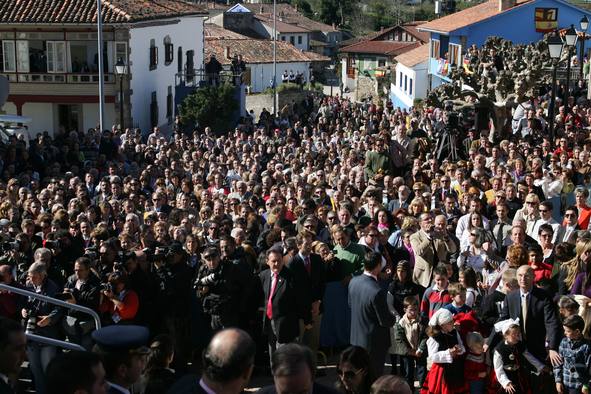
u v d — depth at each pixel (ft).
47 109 138.21
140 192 57.26
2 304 32.19
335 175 60.59
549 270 35.47
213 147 90.79
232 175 67.05
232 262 34.24
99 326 27.58
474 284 33.19
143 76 143.33
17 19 132.36
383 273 35.81
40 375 31.65
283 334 33.01
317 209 45.32
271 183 56.29
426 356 32.71
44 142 84.53
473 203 42.47
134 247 37.35
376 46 278.26
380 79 244.83
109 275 33.01
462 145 76.38
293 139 94.94
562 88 117.39
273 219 42.27
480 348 29.48
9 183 54.49
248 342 15.97
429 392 29.86
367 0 406.82
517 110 89.76
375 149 65.26
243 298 34.24
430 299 33.04
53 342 25.17
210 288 34.04
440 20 188.55
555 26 165.89
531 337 30.04
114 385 19.03
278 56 268.62
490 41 120.88
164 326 35.55
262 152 85.15
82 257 33.04
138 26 138.62
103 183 57.93
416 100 189.06
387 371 36.94
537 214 43.06
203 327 35.68
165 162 77.87
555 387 29.94
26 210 48.37
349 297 31.94
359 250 36.35
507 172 53.42
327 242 40.60
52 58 134.72
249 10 329.72
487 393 30.17
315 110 164.86
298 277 33.17
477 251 37.96
